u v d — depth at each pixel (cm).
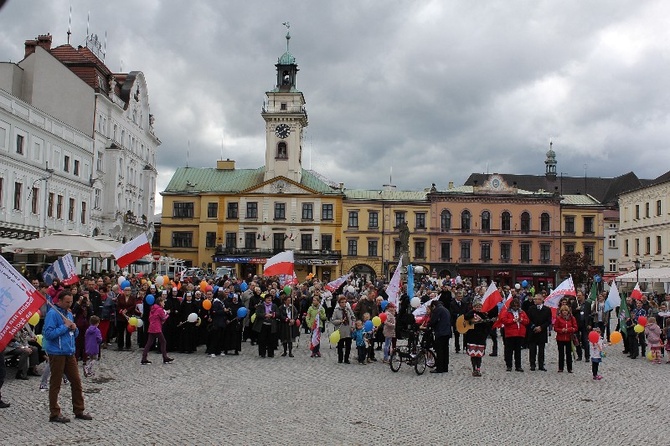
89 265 5816
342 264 9256
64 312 1349
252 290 2922
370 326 2214
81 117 6216
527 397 1683
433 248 9288
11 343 1752
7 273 1295
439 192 9319
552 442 1230
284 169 9412
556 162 12600
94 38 7388
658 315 2772
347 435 1238
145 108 8038
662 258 6869
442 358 2075
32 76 6191
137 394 1608
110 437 1196
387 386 1805
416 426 1327
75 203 5762
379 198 9469
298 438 1210
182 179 9706
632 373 2158
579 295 2516
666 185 6800
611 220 9762
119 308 2448
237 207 9338
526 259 9331
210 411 1428
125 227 7025
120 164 6912
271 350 2381
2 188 4497
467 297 2978
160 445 1148
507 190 9394
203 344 2739
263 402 1538
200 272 6850
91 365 1847
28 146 4875
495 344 2564
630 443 1238
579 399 1672
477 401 1612
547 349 2842
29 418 1328
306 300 3366
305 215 9306
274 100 9506
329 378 1925
